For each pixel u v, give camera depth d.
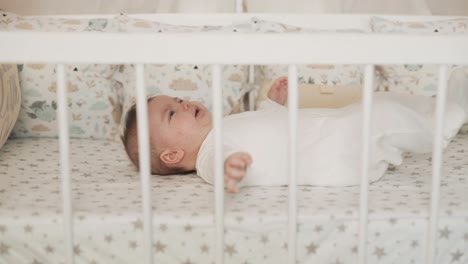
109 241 0.97
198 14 1.88
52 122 1.69
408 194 1.09
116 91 1.73
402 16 1.89
